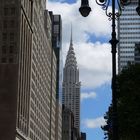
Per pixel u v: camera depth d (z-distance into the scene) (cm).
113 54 2675
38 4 16875
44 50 19412
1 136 11450
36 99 16438
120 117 4941
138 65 5322
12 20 12475
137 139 5172
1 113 11606
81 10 2586
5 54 12088
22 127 12706
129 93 5019
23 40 13088
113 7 2714
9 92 11744
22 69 12800
